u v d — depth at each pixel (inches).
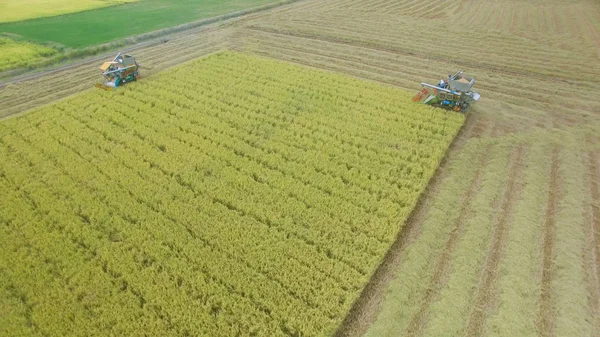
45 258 466.0
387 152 663.8
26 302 416.5
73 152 649.0
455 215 541.0
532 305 422.9
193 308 411.2
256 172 612.4
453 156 668.7
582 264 467.8
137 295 429.4
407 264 468.8
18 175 596.4
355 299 427.5
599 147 685.3
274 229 507.2
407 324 407.8
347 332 403.9
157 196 557.6
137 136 703.1
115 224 512.4
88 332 387.2
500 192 583.5
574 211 540.1
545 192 582.2
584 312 413.4
